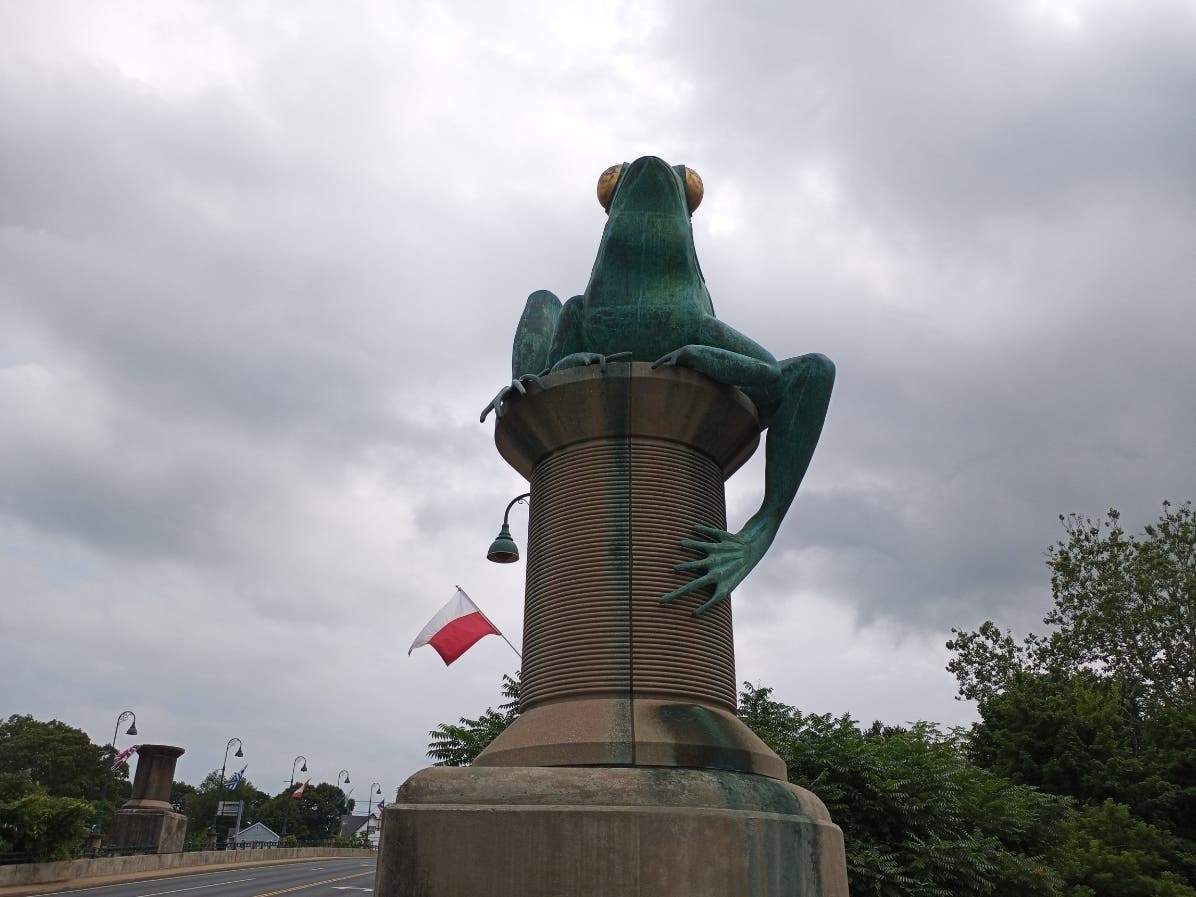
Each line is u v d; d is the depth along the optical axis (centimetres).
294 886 3059
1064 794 2095
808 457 649
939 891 1234
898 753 1455
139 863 3384
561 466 621
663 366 600
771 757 559
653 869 437
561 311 685
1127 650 3147
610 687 543
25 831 2659
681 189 670
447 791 477
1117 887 1623
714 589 586
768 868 460
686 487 609
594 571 575
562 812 448
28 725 6406
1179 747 2233
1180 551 3216
